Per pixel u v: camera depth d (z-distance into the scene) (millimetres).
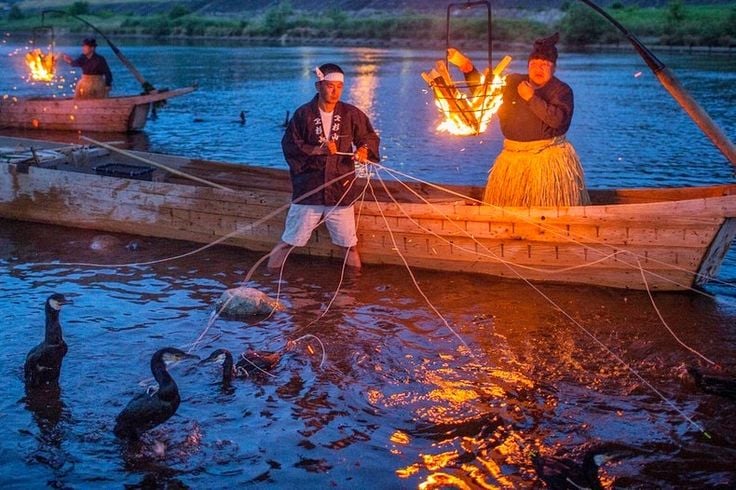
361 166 9266
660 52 41406
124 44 57281
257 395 6129
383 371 6461
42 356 6184
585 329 7207
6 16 87938
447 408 5914
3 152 11242
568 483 4949
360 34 57250
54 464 5270
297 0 79438
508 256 8312
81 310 7676
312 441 5520
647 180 13164
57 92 26453
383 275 8617
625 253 7895
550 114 7922
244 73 32469
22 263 8992
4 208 10633
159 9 86750
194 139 17453
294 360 6652
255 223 9266
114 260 9102
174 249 9477
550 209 7996
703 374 6156
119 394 6148
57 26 74312
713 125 7746
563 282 8266
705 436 5520
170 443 5496
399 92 25547
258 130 18562
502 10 59531
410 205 8531
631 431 5586
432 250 8594
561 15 55500
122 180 9875
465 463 5262
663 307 7668
